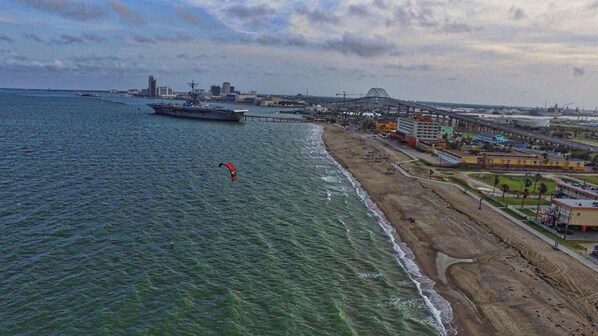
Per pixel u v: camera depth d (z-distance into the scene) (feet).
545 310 176.55
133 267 189.78
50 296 163.22
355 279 197.77
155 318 153.17
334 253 224.33
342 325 158.30
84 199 279.69
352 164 504.84
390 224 281.54
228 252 213.46
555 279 205.98
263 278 189.88
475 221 290.76
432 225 281.13
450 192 374.43
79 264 189.26
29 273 179.11
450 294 189.67
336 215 290.15
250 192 326.65
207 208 278.87
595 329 164.25
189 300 166.20
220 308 162.81
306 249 225.97
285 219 270.87
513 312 175.32
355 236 253.44
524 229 277.03
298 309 167.32
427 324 164.86
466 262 224.53
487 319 170.09
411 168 488.85
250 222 259.39
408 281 200.13
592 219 272.10
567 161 529.86
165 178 350.64
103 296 165.07
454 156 540.11
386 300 181.06
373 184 399.03
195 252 210.18
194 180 350.23
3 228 223.30
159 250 209.15
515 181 435.94
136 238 220.84
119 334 142.92
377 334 155.94
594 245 250.57
